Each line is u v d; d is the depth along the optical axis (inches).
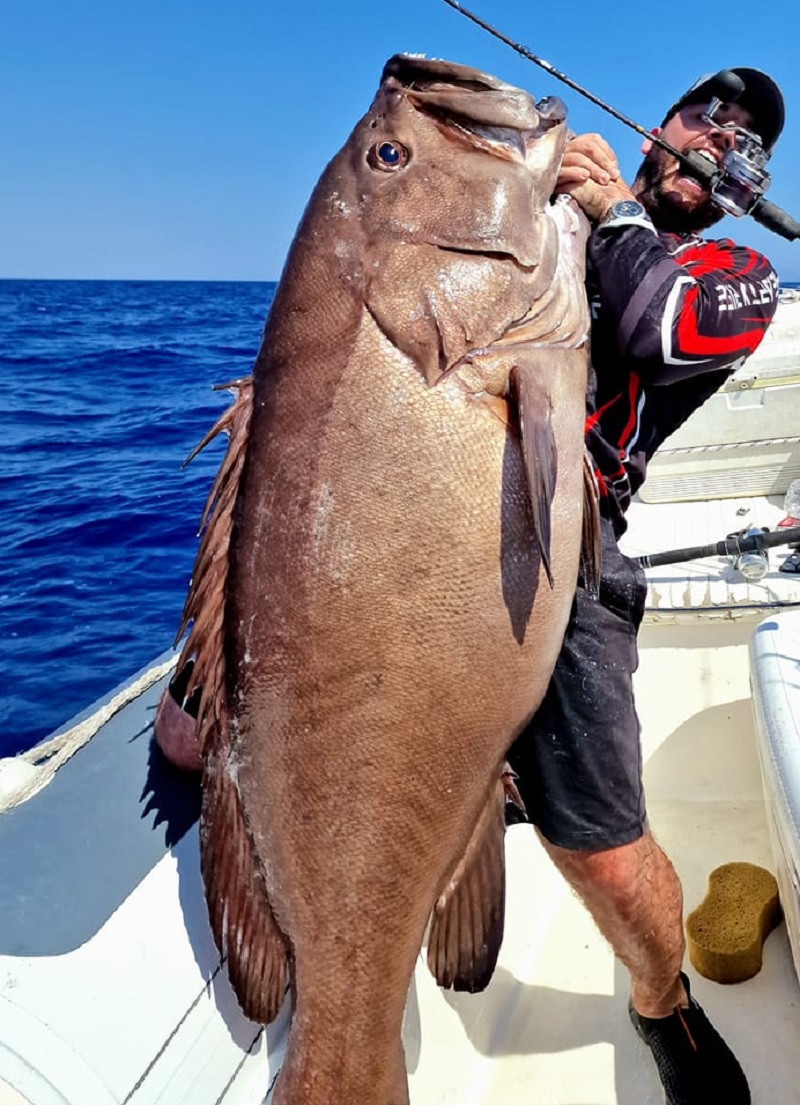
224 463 58.2
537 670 59.2
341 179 58.7
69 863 64.3
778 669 82.8
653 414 70.9
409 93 59.1
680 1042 77.0
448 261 56.5
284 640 54.9
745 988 87.4
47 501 315.9
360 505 54.4
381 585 54.3
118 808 70.2
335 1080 56.3
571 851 73.3
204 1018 58.9
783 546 124.2
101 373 642.8
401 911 56.7
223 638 57.2
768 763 78.1
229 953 58.0
